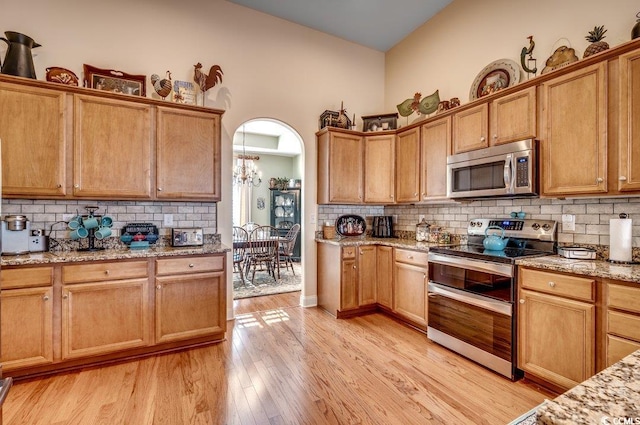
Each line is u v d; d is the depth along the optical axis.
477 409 1.83
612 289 1.68
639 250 2.00
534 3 2.69
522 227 2.61
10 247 2.29
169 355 2.49
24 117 2.29
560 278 1.90
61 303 2.19
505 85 2.84
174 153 2.78
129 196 2.62
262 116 3.54
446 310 2.62
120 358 2.41
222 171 3.31
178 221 3.09
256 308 3.71
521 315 2.11
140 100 2.65
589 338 1.76
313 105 3.87
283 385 2.07
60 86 2.38
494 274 2.25
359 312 3.51
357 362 2.39
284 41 3.69
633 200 2.03
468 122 2.80
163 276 2.52
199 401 1.90
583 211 2.28
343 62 4.10
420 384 2.09
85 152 2.46
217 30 3.32
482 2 3.12
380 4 3.45
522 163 2.28
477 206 3.09
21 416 1.75
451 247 2.79
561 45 2.50
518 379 2.15
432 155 3.19
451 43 3.44
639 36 1.87
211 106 3.26
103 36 2.84
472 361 2.40
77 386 2.05
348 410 1.82
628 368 0.64
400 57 4.16
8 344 2.05
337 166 3.66
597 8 2.29
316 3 3.41
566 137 2.09
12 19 2.54
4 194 2.24
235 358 2.45
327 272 3.59
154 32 3.04
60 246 2.62
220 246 2.96
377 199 3.74
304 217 3.79
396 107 4.20
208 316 2.69
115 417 1.75
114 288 2.34
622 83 1.83
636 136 1.78
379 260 3.50
